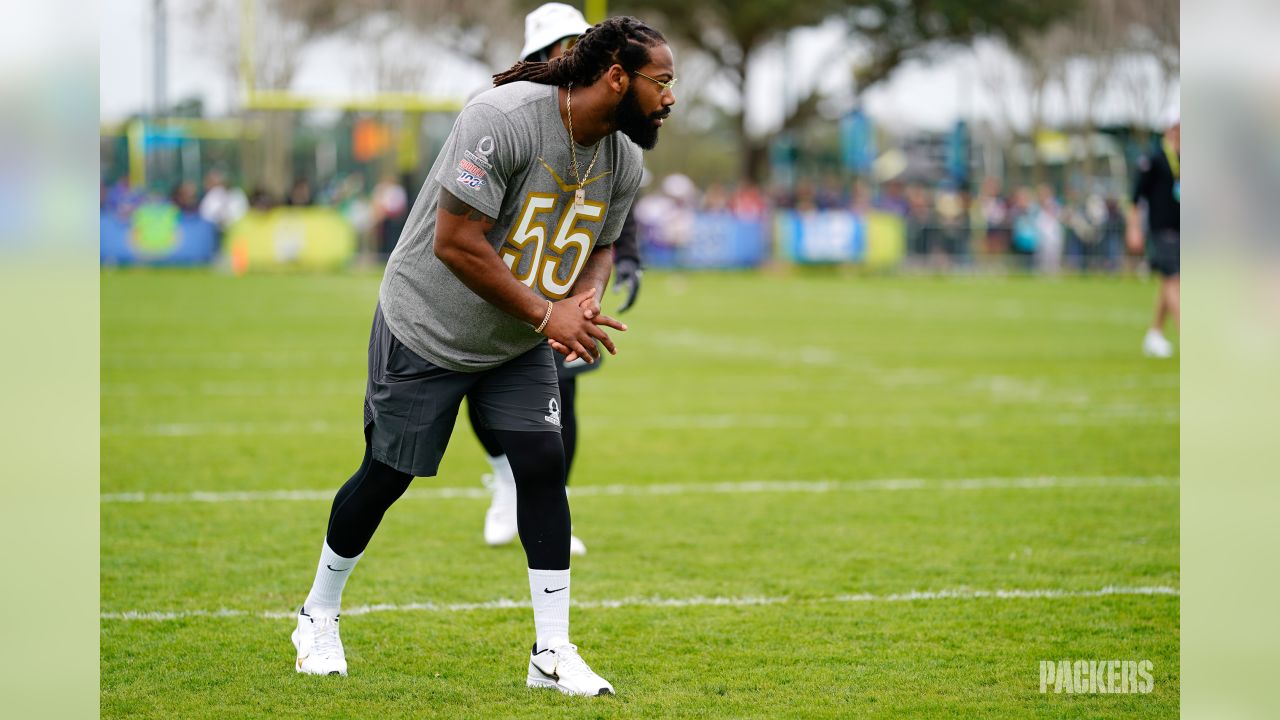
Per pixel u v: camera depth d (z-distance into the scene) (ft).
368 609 59.52
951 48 551.18
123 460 98.43
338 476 92.73
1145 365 168.14
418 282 47.09
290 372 156.04
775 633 55.77
